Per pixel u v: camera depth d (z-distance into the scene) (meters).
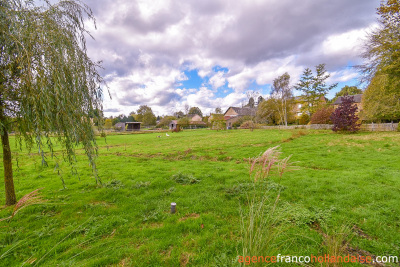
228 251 2.64
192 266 2.42
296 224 3.24
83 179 6.62
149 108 84.06
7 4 3.31
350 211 3.61
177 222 3.56
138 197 4.79
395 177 5.37
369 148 10.27
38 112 3.20
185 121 51.81
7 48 3.17
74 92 3.64
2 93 3.38
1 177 7.21
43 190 5.42
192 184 5.73
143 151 14.31
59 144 3.85
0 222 3.57
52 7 3.70
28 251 2.78
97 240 3.03
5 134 3.98
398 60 10.02
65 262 2.46
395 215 3.38
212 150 13.19
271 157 2.10
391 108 15.38
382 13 10.81
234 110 59.84
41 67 3.24
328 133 19.72
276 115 38.94
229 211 3.88
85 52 4.19
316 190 4.74
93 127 4.20
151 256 2.60
